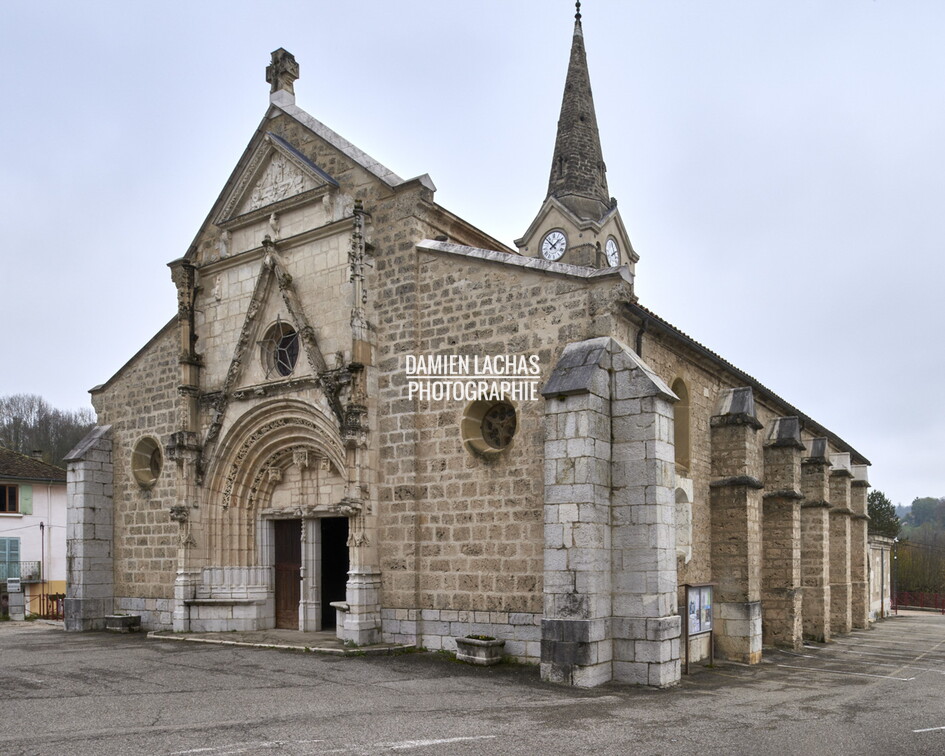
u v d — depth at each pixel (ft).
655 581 41.73
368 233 56.90
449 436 51.39
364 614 51.11
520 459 48.24
